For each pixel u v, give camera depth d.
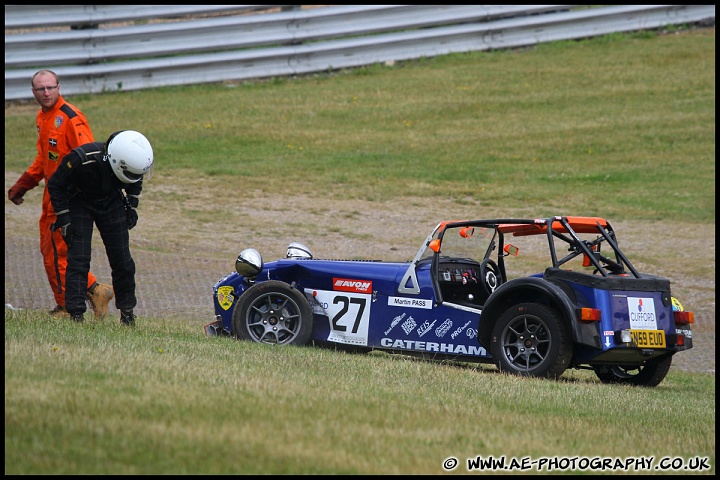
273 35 133.88
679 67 136.25
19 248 61.88
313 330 37.03
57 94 36.69
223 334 37.78
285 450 18.80
